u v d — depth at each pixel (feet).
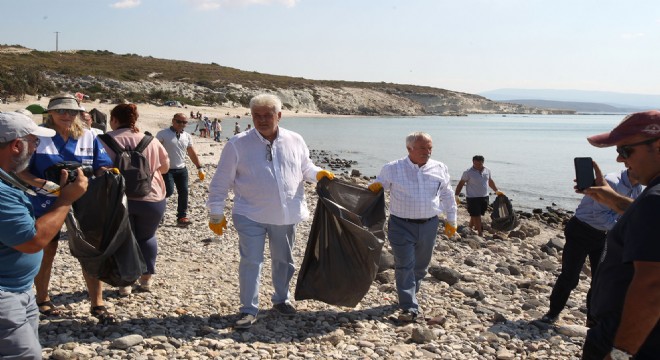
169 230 32.78
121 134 19.72
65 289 20.80
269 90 417.69
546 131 270.87
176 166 33.58
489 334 19.06
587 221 19.49
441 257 31.09
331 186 19.44
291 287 23.45
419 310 20.88
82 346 15.62
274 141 18.62
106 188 16.10
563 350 18.37
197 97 346.74
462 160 119.85
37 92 219.00
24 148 10.66
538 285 26.30
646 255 8.38
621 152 9.52
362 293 19.20
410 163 20.35
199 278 23.71
